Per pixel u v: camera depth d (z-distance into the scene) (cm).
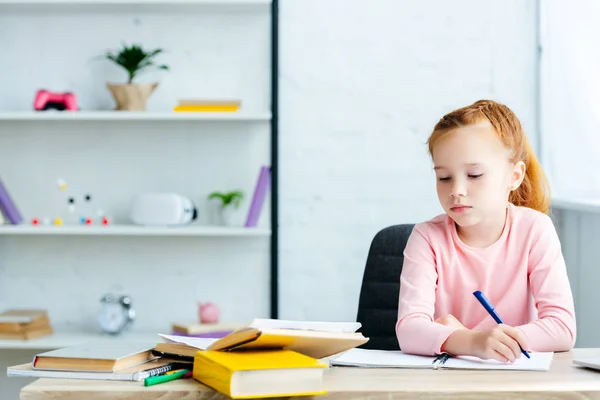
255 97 292
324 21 290
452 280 145
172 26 293
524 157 149
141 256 296
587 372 109
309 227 291
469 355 118
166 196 277
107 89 295
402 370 111
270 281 292
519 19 288
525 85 288
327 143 291
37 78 295
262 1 274
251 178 293
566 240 265
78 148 296
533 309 152
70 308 296
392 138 290
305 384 95
